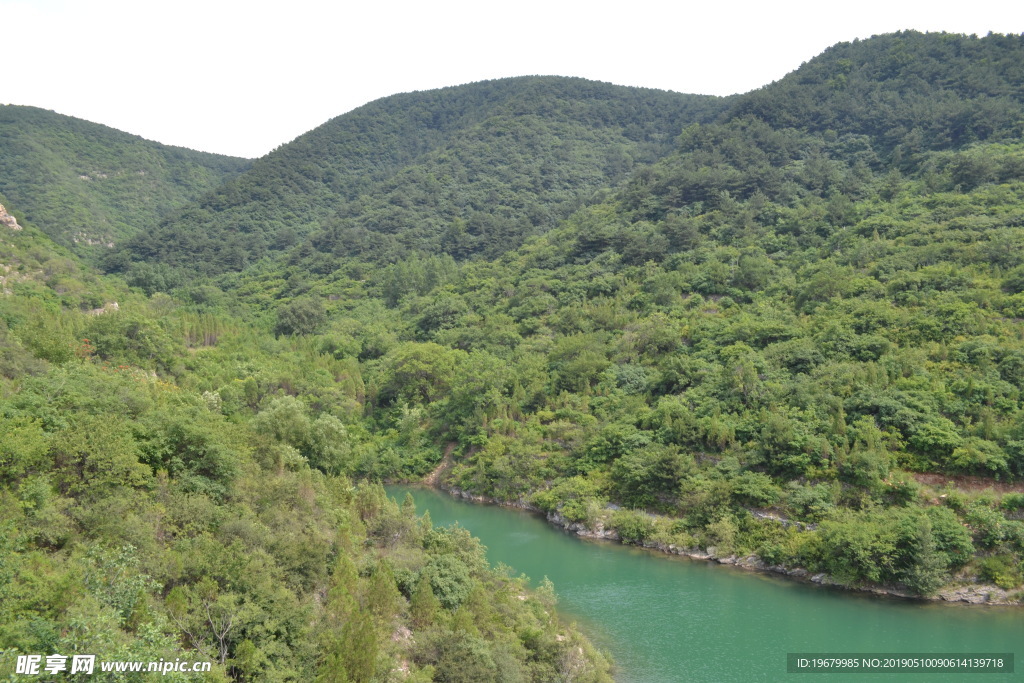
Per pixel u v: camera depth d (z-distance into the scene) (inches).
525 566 2598.4
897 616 2139.5
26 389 1913.1
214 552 1425.9
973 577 2265.0
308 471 2090.3
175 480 1708.9
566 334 4475.9
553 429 3545.8
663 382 3533.5
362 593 1610.5
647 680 1769.2
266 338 5137.8
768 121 7116.1
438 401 4313.5
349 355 5132.9
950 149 5703.7
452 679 1434.5
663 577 2482.8
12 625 1024.2
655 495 2970.0
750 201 5506.9
